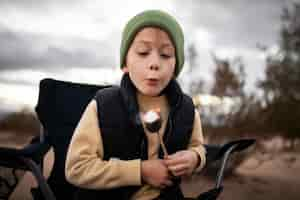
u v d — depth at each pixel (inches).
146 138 62.5
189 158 62.0
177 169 59.9
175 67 66.0
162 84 62.6
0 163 64.5
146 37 61.9
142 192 62.6
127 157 62.5
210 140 212.8
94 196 63.4
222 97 216.7
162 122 64.9
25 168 64.3
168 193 62.5
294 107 254.2
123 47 64.4
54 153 83.4
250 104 220.4
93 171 60.1
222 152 74.7
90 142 62.3
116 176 59.5
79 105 89.2
